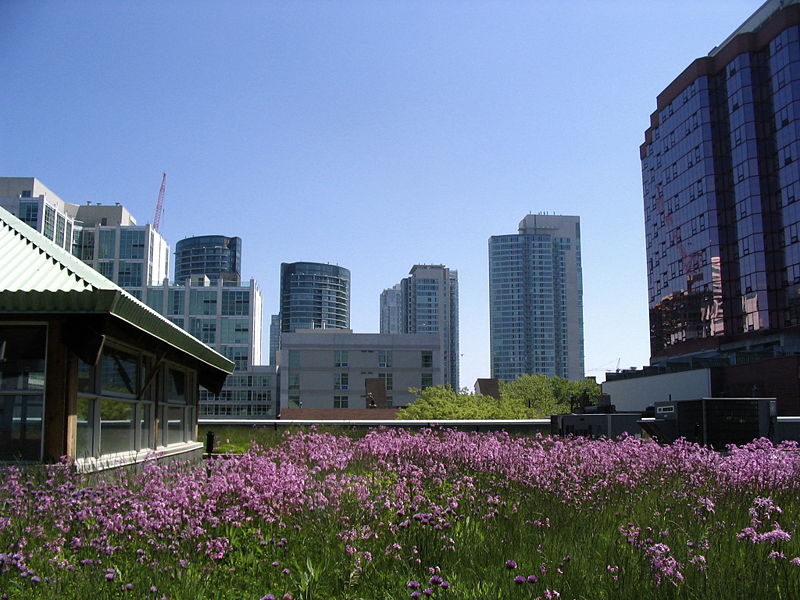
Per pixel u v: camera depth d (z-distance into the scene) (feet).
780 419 56.65
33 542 19.56
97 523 20.71
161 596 15.98
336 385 371.76
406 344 376.68
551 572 17.76
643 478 32.55
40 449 30.66
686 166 307.17
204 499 23.88
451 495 27.94
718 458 33.35
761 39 271.28
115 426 37.37
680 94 313.73
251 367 509.76
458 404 160.86
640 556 18.13
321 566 18.52
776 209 262.06
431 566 18.93
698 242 294.66
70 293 30.30
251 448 44.19
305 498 23.75
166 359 46.93
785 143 257.34
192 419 57.21
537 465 32.40
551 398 319.27
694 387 188.75
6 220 37.47
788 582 16.62
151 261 629.92
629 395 224.53
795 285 249.96
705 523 23.70
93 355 30.89
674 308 313.73
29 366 31.24
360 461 38.73
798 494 27.66
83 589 16.07
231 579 17.89
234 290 603.67
